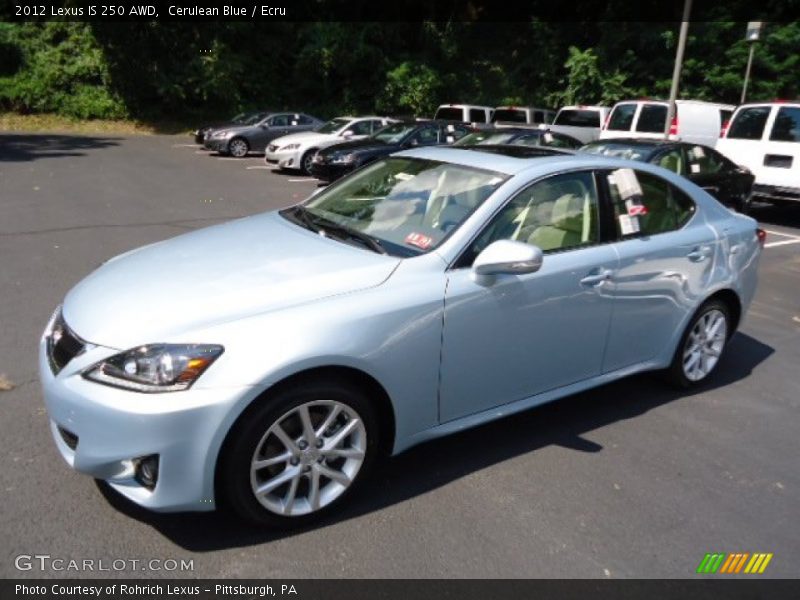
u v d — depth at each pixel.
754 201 11.71
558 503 3.20
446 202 3.55
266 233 3.64
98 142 21.59
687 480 3.47
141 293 2.92
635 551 2.90
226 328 2.67
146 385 2.55
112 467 2.61
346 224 3.69
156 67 26.33
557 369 3.71
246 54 27.70
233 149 19.28
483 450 3.65
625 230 3.95
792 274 8.03
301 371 2.73
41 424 3.62
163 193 12.20
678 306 4.24
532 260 3.09
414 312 3.02
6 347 4.66
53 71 25.70
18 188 11.83
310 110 28.84
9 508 2.91
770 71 25.50
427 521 3.01
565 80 27.64
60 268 6.77
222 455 2.67
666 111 14.23
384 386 2.99
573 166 3.83
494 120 20.09
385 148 13.64
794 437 4.00
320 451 2.89
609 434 3.91
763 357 5.33
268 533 2.87
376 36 28.36
